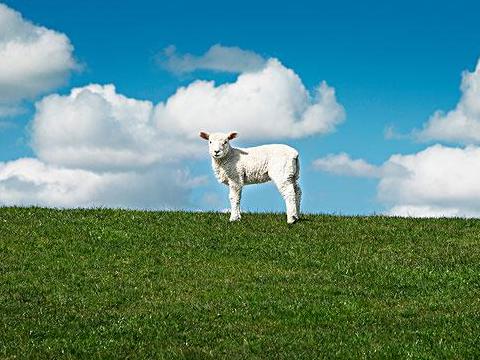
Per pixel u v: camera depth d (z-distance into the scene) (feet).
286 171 82.58
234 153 83.41
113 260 68.69
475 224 85.92
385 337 46.37
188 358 41.93
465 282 61.93
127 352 43.52
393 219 88.99
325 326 49.80
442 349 43.21
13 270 64.69
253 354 42.73
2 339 45.98
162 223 83.87
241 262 68.59
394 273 64.64
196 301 55.88
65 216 86.07
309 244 75.10
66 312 52.85
